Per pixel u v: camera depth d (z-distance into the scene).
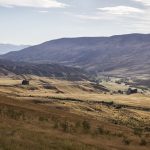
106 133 35.19
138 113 138.50
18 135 22.31
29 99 130.38
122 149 27.89
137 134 39.62
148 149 29.81
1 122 28.50
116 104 181.62
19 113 37.56
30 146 19.12
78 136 30.34
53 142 22.44
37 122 34.53
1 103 45.44
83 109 120.56
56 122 36.44
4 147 17.23
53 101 129.88
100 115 112.19
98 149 24.50
